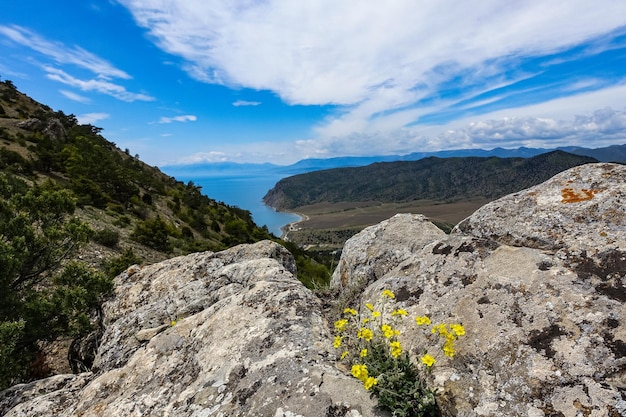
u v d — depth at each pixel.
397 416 2.72
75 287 8.96
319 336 4.04
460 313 3.54
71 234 10.66
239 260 9.13
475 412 2.66
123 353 5.64
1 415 4.73
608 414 2.29
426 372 3.04
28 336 8.52
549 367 2.71
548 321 3.03
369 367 3.07
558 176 4.78
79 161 54.00
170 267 9.30
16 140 56.84
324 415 2.80
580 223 3.92
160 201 66.56
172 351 4.71
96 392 4.38
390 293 3.68
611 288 3.06
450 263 4.24
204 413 3.27
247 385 3.39
